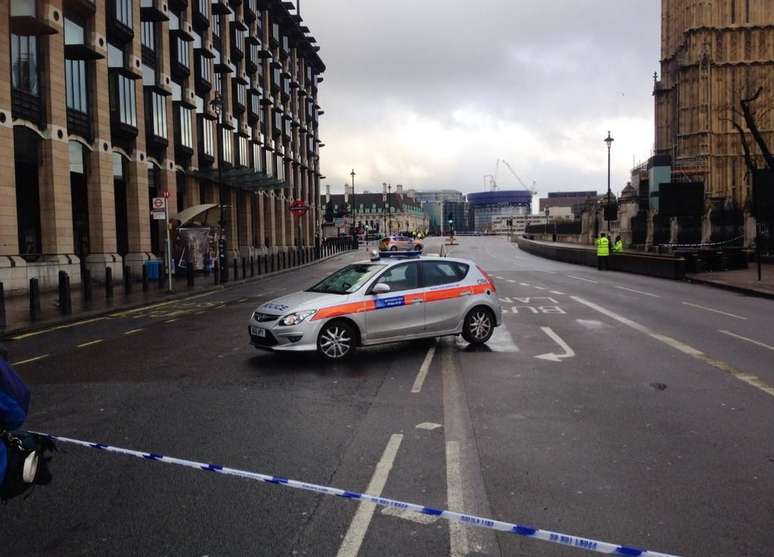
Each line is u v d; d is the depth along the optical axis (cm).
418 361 996
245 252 5038
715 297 1980
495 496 472
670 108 9606
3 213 2264
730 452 566
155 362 1041
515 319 1462
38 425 679
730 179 8319
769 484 493
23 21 2334
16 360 1105
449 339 1199
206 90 4138
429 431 635
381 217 18212
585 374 891
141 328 1488
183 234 3312
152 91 3347
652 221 5316
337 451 578
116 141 3070
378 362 992
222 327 1453
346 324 1003
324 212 11494
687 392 784
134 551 398
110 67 2984
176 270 3309
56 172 2538
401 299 1045
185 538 414
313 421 676
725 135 8356
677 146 8812
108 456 575
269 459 559
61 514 454
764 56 8269
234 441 612
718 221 4256
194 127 3919
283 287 2750
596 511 445
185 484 506
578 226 8369
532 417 681
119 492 493
